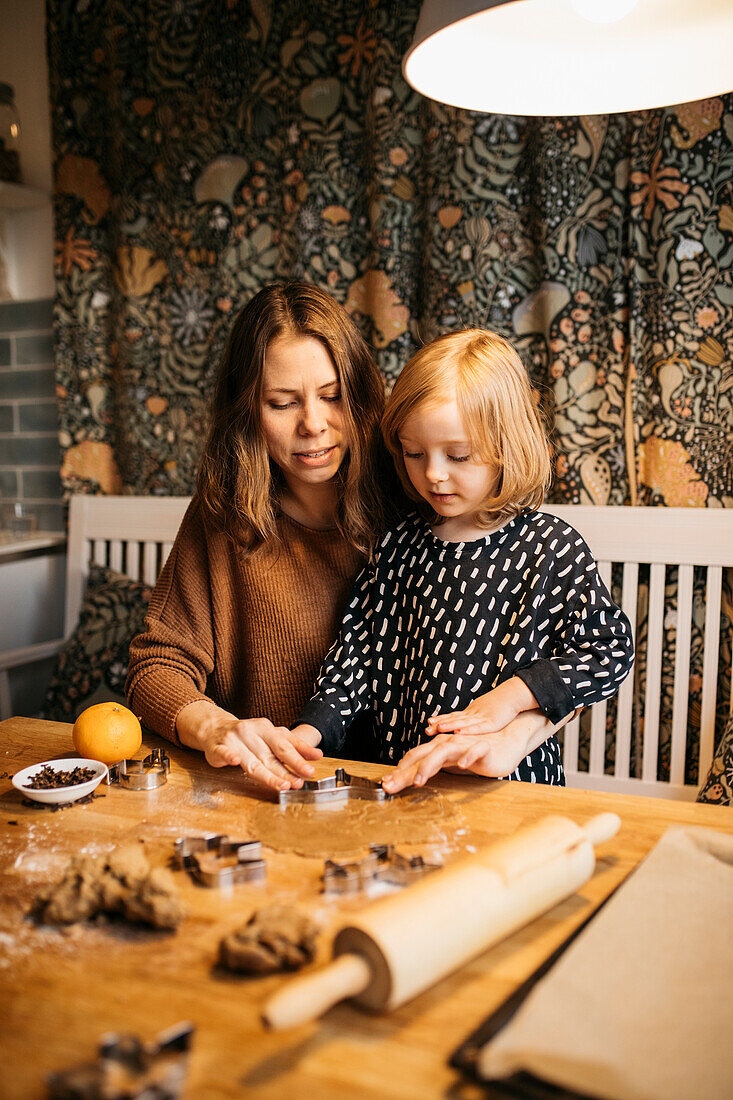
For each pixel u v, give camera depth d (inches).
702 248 64.5
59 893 26.0
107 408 88.4
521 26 38.6
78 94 84.4
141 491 86.9
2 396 96.3
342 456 47.4
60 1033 21.2
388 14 71.5
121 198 83.3
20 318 94.2
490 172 70.4
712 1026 20.2
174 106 80.9
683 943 23.3
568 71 39.5
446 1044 20.8
